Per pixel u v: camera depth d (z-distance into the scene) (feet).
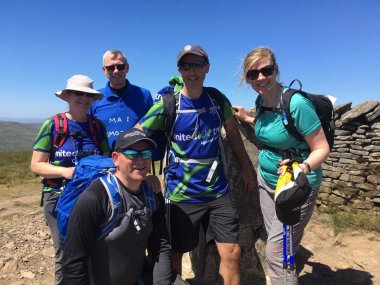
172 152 12.05
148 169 9.57
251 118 14.62
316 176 11.31
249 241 15.20
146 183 10.35
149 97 16.76
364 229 21.09
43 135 12.13
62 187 11.85
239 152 13.79
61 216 9.89
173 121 11.64
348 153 24.47
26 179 44.39
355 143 24.16
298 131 10.77
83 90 12.06
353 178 24.18
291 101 10.52
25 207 29.91
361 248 18.61
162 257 10.52
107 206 9.21
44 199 12.64
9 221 25.50
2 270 17.88
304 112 10.45
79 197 9.20
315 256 18.20
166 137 12.40
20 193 36.32
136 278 10.33
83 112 12.48
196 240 12.51
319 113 10.86
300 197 9.84
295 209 10.11
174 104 11.55
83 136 12.48
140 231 9.65
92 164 10.44
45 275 17.65
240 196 15.08
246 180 14.20
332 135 11.29
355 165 24.12
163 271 10.25
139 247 9.88
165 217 11.75
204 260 15.26
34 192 36.68
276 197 10.11
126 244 9.55
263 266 15.35
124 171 9.43
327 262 17.52
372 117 23.32
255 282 15.21
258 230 15.40
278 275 11.57
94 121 12.93
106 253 9.49
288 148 11.28
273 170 11.76
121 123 15.89
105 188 9.28
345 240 19.81
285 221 10.31
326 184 25.40
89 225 9.04
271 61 10.99
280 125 11.09
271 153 11.76
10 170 50.62
